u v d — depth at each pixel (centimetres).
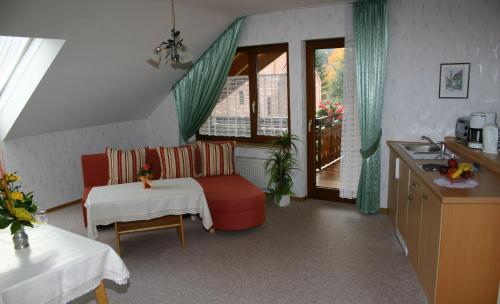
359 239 389
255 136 545
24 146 476
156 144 622
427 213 277
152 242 397
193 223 446
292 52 482
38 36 338
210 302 287
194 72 547
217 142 497
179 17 431
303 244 381
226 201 395
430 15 403
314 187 519
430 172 298
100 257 221
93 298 298
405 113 433
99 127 566
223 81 534
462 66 397
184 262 351
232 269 335
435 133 423
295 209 483
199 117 564
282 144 491
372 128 439
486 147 329
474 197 237
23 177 476
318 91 493
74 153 536
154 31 428
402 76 427
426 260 278
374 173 451
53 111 461
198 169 485
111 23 376
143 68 485
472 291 249
